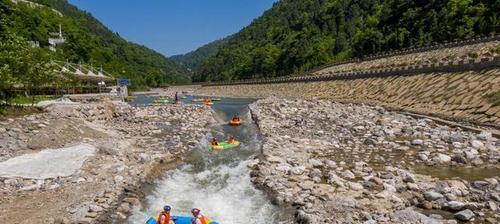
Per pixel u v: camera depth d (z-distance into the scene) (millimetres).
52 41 130625
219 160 24281
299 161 21938
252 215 15203
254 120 42969
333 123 36438
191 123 39750
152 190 18359
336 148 25812
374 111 43500
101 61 155500
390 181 17703
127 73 166375
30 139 24359
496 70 34438
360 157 23203
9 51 31984
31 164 20188
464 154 22469
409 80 49250
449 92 38469
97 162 21578
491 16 82875
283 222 14258
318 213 14352
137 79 168625
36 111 31703
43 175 18719
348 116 40188
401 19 122062
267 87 107562
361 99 56656
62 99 46156
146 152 24953
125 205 15719
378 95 53594
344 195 16172
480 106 32250
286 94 88875
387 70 57000
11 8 119125
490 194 15492
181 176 20891
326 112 44062
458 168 20422
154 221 13656
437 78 43219
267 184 18156
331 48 158375
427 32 104312
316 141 28031
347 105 50875
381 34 124875
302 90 84062
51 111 33531
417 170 20172
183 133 33344
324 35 179875
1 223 13648
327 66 118312
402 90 48500
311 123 36625
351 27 166500
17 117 28016
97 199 15977
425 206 14711
